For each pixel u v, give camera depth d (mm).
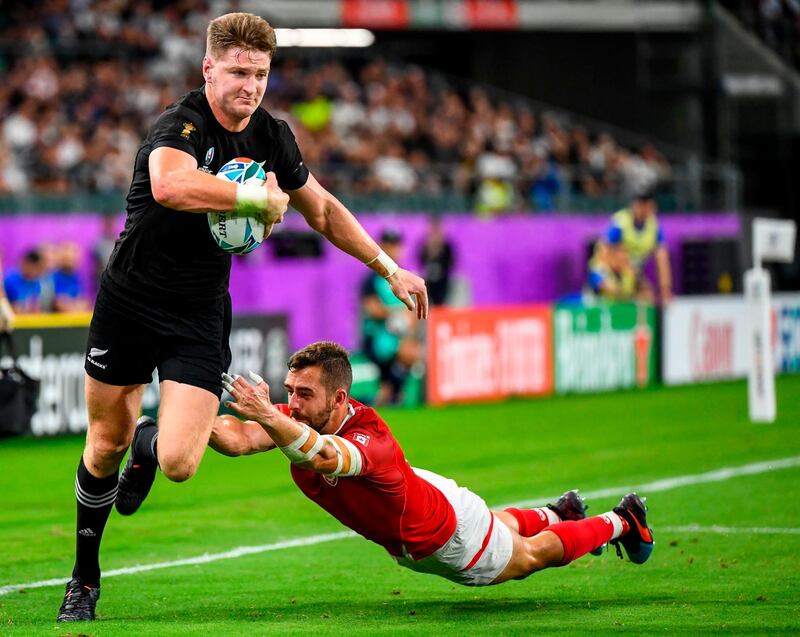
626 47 64625
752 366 33688
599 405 37812
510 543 13648
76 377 31328
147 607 14516
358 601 14812
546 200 53719
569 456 27938
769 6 66875
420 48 69562
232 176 11969
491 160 54531
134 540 19266
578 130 60812
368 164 51938
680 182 59375
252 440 13250
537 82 66562
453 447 29469
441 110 58719
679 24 63406
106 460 13125
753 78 63688
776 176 64000
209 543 19031
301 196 13039
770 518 20234
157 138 11820
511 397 39938
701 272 55531
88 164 45469
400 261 47625
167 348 12609
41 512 21922
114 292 12547
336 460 12469
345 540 19234
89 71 50531
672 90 63906
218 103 11930
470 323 38938
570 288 52688
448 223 48844
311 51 62594
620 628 12961
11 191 43000
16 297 37094
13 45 50500
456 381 38688
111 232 42562
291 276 45344
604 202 55219
